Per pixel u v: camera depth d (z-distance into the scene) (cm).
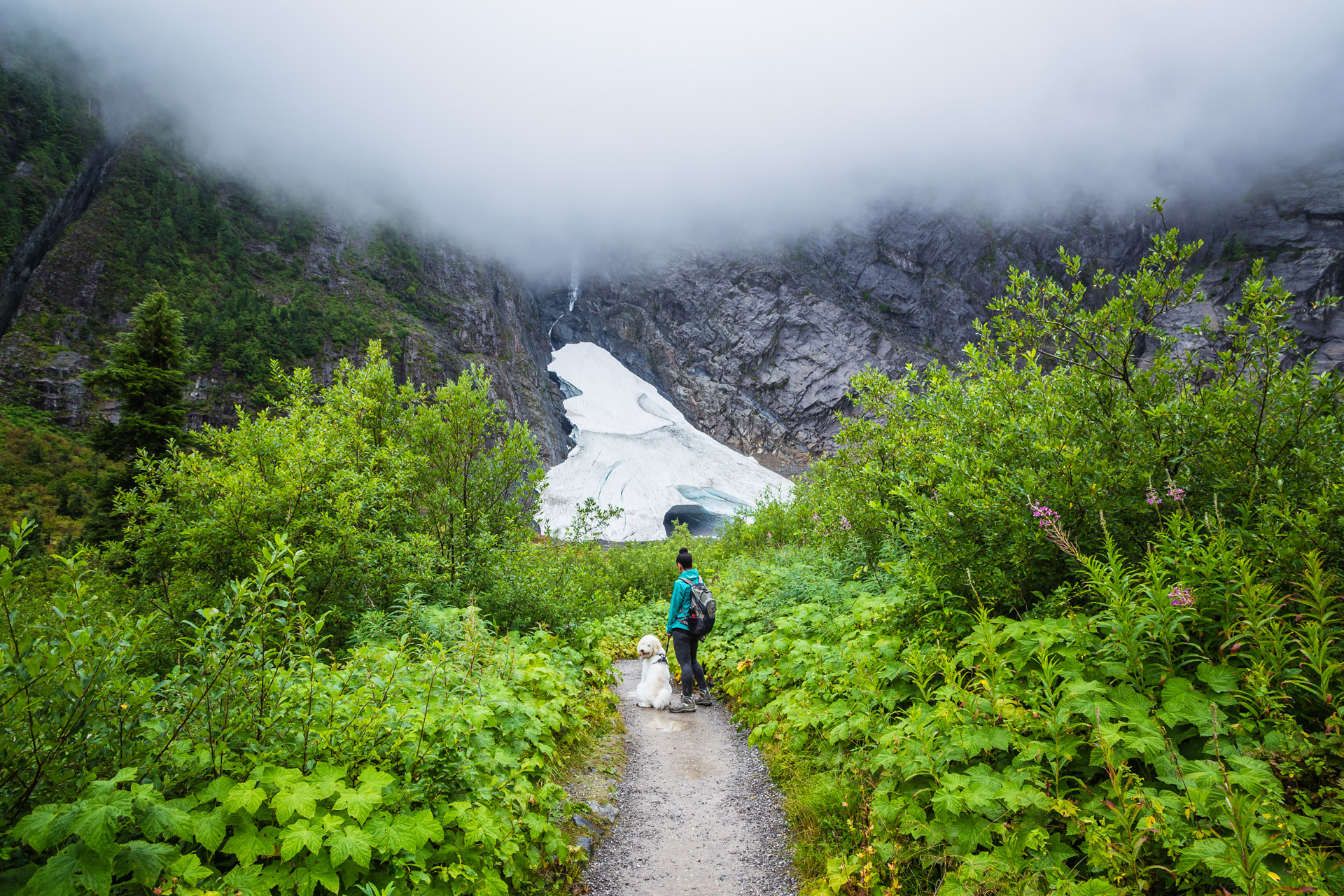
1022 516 431
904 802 335
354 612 654
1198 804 231
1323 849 213
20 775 229
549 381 11188
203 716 281
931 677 411
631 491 9044
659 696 738
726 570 1432
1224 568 310
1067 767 306
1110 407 470
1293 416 388
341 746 310
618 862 394
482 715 375
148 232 7794
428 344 8331
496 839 315
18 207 7425
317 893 272
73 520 3784
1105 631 363
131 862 214
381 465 795
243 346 6600
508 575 777
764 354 11719
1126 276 471
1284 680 272
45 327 6375
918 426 736
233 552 621
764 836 416
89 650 246
